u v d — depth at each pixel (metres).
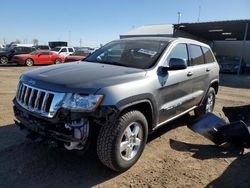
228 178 3.53
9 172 3.34
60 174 3.36
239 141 4.41
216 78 6.25
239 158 4.18
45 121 3.15
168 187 3.22
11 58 21.73
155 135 4.95
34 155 3.79
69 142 2.99
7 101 6.86
